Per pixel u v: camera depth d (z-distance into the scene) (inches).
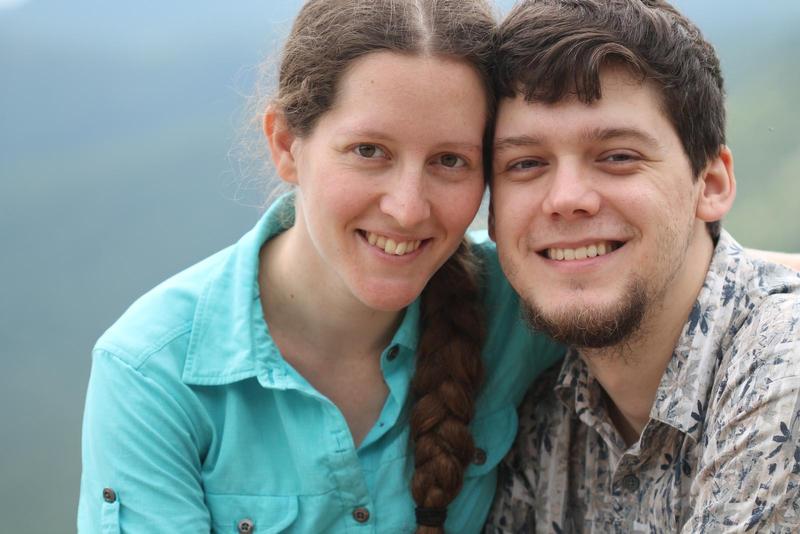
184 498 62.2
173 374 63.1
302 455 63.9
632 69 57.5
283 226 69.4
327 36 57.2
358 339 66.4
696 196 62.2
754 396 55.6
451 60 56.2
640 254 59.0
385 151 57.1
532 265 61.4
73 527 326.6
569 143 58.0
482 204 69.8
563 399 68.6
